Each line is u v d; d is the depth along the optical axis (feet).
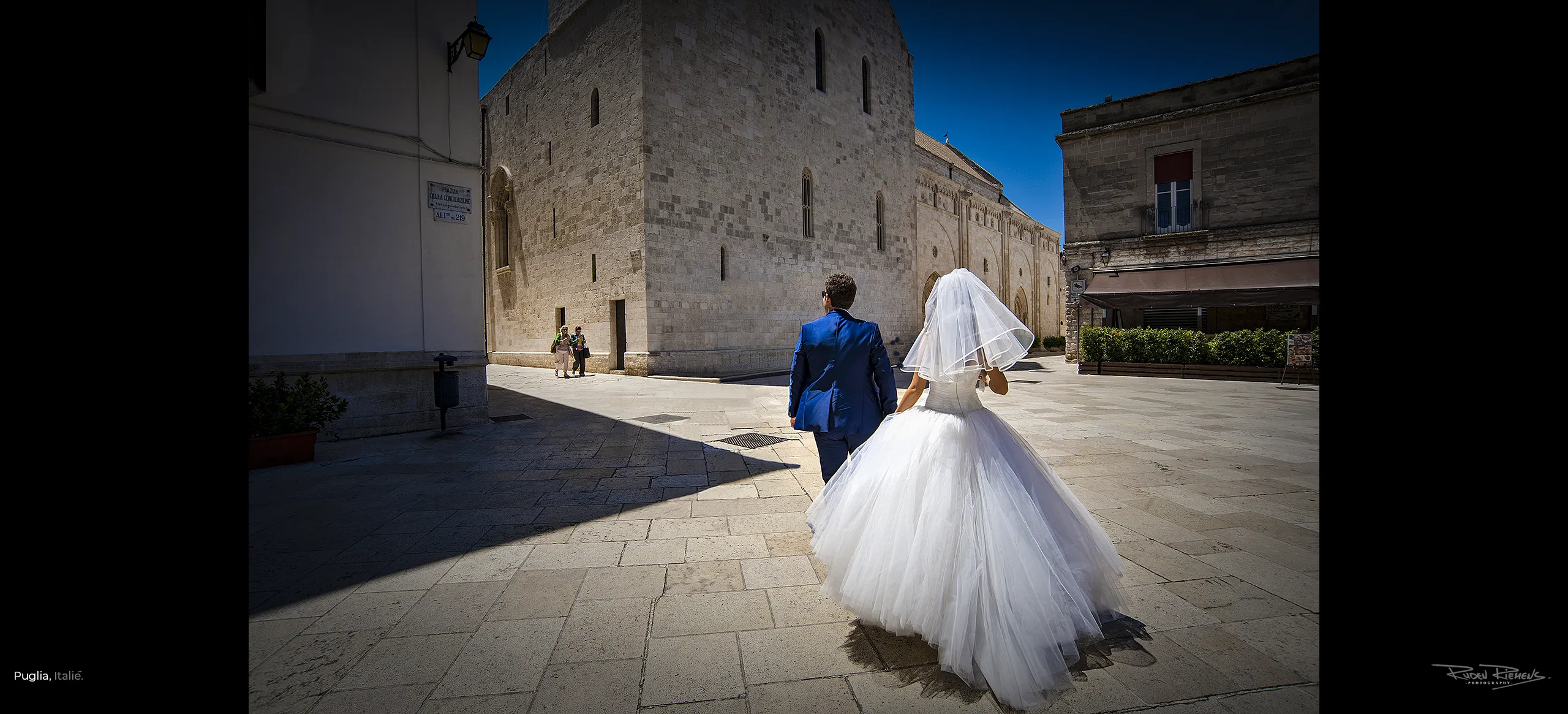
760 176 63.72
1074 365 61.05
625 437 23.44
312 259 22.61
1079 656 6.78
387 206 24.38
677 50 55.93
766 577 9.90
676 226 55.88
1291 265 48.65
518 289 75.82
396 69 24.57
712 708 6.32
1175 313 55.57
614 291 57.57
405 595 9.30
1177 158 54.29
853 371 10.50
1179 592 9.02
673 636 7.91
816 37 71.61
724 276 60.18
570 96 63.36
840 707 6.32
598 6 58.59
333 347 23.09
